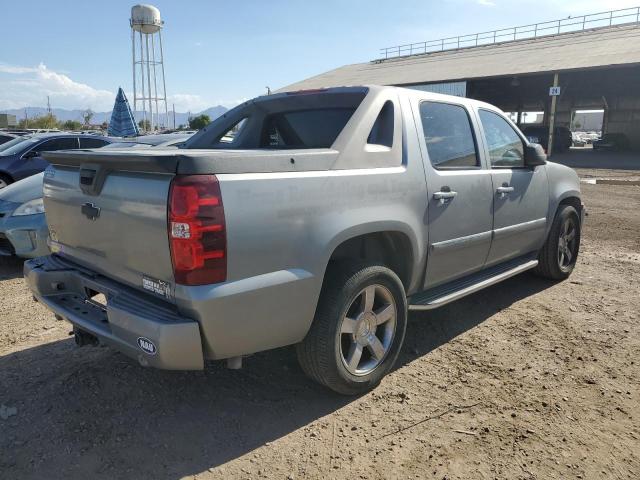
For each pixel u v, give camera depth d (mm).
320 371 3162
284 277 2803
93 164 2990
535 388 3508
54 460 2744
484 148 4410
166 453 2814
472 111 4418
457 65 37719
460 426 3082
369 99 3543
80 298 3381
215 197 2547
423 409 3258
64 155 3166
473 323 4609
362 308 3314
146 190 2664
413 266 3648
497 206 4449
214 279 2580
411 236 3539
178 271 2562
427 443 2924
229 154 2713
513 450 2865
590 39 36500
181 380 3543
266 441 2932
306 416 3180
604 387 3521
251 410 3229
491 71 32531
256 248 2693
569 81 36969
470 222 4133
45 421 3068
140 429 3012
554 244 5520
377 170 3338
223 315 2623
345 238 3076
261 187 2707
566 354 4008
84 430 2990
